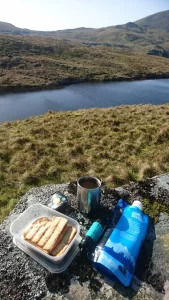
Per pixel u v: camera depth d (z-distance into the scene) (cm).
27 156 816
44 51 6262
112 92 3528
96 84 4144
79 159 791
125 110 1534
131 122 1234
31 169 739
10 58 4841
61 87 3700
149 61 7106
